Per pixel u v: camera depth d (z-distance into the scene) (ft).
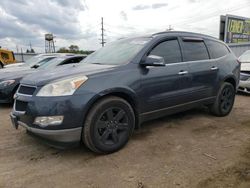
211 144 12.24
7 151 11.60
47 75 11.24
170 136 13.34
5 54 59.72
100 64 12.85
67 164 10.31
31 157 10.98
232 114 18.02
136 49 12.89
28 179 9.18
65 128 9.93
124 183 8.82
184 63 14.21
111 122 11.15
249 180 8.84
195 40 15.47
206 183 8.70
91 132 10.47
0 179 9.18
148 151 11.44
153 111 12.91
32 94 10.46
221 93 16.75
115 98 11.23
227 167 9.81
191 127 14.88
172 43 14.06
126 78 11.55
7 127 15.21
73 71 11.41
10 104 22.20
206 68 15.43
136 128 12.52
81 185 8.75
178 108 14.20
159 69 12.86
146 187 8.55
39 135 10.27
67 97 9.93
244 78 25.52
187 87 14.32
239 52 59.88
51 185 8.77
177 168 9.82
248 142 12.46
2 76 21.42
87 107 10.27
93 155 11.09
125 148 11.77
